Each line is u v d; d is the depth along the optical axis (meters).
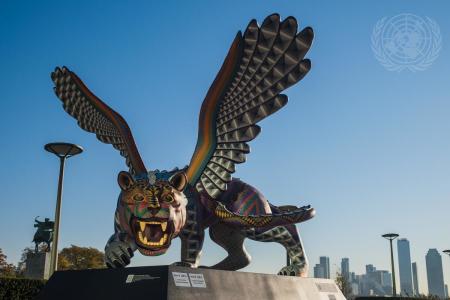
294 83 5.65
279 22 5.30
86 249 36.62
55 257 11.43
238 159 6.23
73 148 11.70
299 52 5.46
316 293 6.77
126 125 6.33
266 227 6.76
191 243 6.38
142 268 5.11
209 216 6.58
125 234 5.89
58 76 6.79
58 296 5.45
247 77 5.69
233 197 7.02
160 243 5.62
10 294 11.31
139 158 6.18
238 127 6.16
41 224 16.62
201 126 6.11
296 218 6.66
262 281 5.98
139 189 5.71
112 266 5.81
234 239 7.21
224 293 5.36
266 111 5.94
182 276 5.05
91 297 5.19
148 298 4.84
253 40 5.38
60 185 11.74
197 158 6.22
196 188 6.41
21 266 32.19
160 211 5.60
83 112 6.86
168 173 5.97
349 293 27.41
